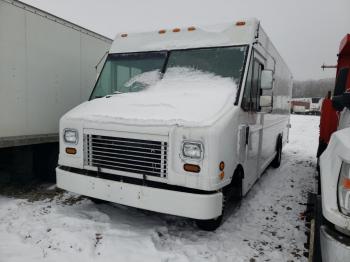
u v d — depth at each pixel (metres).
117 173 4.14
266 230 4.52
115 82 5.36
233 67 4.64
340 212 2.60
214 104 4.11
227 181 3.96
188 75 4.87
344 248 2.51
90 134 4.30
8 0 5.29
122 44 5.62
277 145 8.35
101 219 4.68
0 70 5.22
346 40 5.49
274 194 6.16
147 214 4.95
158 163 3.85
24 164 6.30
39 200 5.52
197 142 3.64
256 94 5.14
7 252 3.68
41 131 6.10
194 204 3.67
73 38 6.77
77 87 6.98
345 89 4.32
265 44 5.53
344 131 3.25
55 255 3.65
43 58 6.05
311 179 7.36
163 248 3.89
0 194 5.83
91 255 3.66
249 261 3.70
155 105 4.28
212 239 4.20
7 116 5.39
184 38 5.21
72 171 4.62
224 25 5.00
